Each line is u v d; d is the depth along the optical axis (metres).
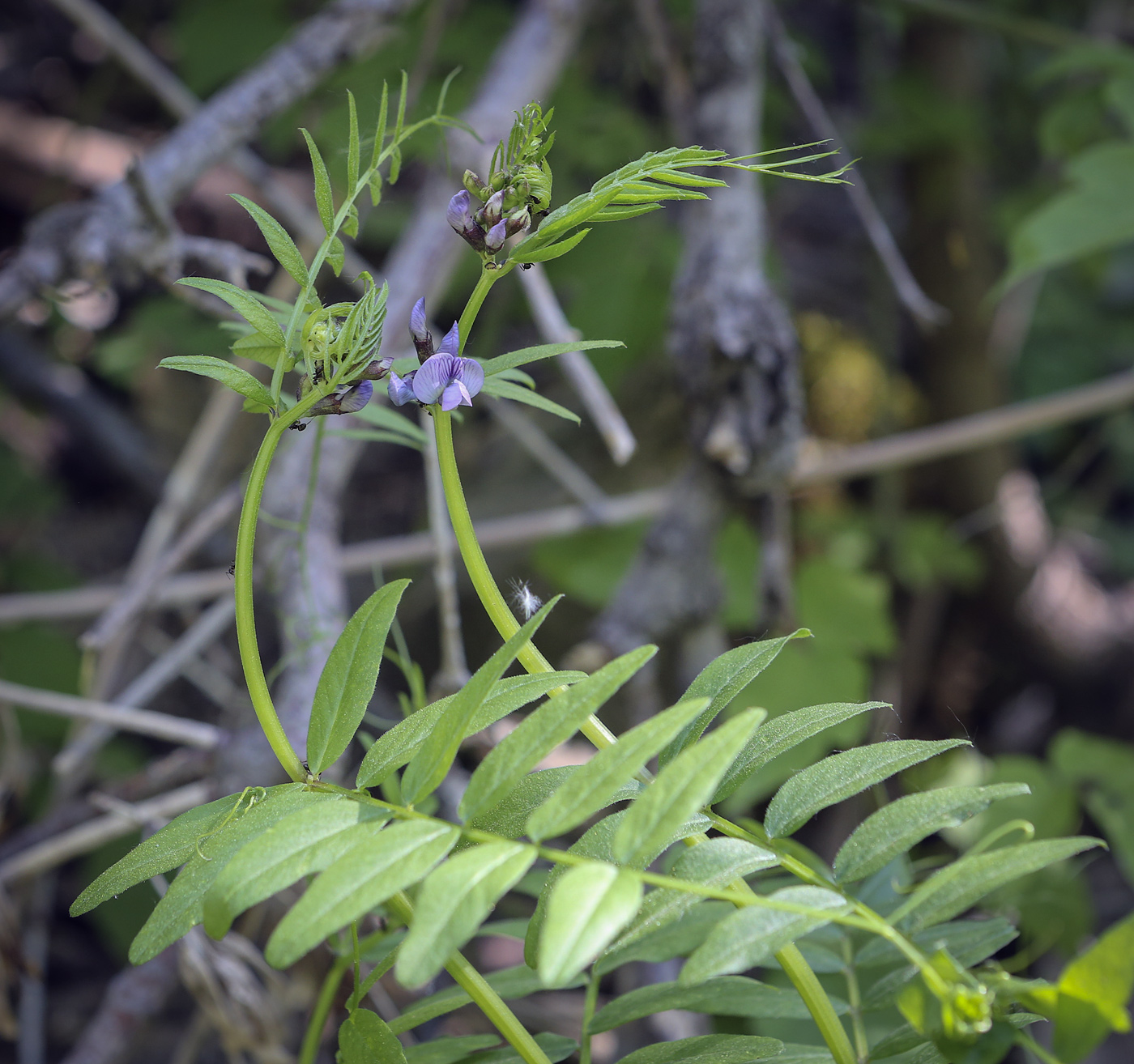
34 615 1.62
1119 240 1.52
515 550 2.40
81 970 2.00
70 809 1.40
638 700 1.34
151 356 2.56
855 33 2.95
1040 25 2.01
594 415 1.23
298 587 1.11
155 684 1.33
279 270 1.72
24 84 3.22
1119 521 3.21
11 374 2.59
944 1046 0.81
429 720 0.84
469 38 1.97
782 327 1.25
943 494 2.67
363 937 0.98
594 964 0.92
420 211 1.40
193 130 1.30
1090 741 1.58
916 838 0.82
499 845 0.80
